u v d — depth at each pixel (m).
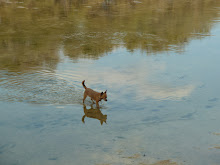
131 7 29.97
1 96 8.66
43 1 33.16
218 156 5.07
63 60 13.02
